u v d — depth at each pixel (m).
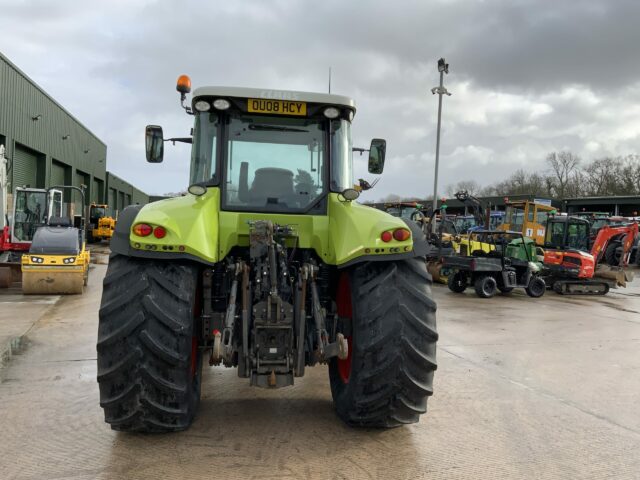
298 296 3.63
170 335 3.26
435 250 15.95
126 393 3.25
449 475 3.23
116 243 3.40
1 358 5.80
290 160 4.08
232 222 3.91
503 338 7.73
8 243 13.34
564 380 5.49
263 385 3.48
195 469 3.17
